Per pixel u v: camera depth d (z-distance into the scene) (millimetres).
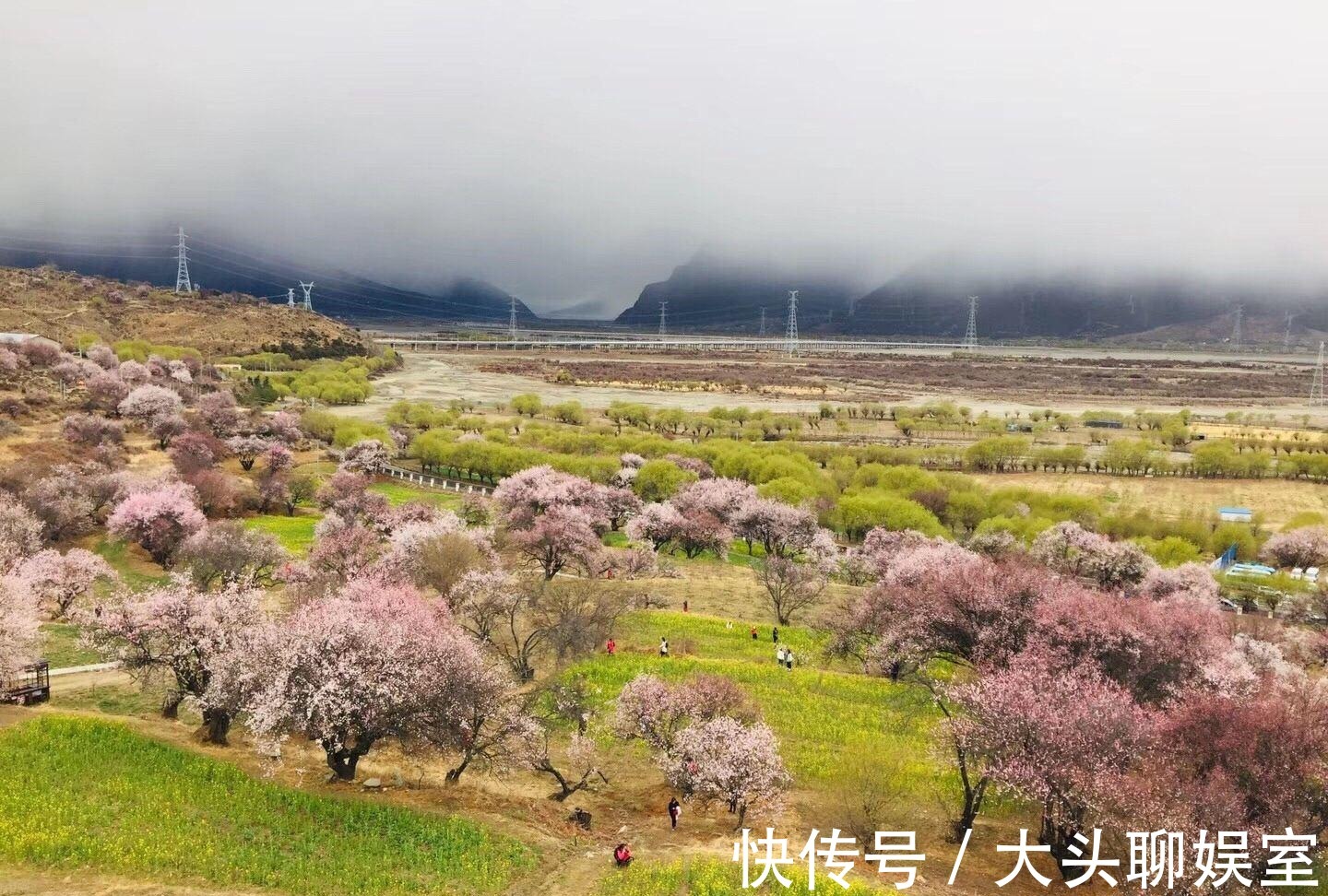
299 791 39281
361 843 35812
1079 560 91688
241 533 78688
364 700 38188
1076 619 52625
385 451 145375
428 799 41156
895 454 165875
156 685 50281
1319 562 108375
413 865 34969
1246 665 55281
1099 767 36031
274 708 37375
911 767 47000
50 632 62188
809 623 78500
